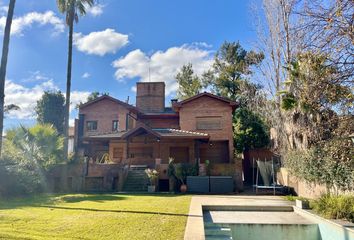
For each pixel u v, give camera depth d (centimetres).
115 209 965
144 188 1794
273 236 905
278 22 1998
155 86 3091
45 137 1777
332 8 690
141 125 2138
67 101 2105
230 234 839
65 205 1072
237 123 2962
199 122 2584
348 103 834
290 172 1717
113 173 1827
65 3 2172
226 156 2591
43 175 1678
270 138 2778
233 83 3781
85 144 2734
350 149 1023
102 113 2770
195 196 1493
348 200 906
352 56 735
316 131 1345
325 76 837
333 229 810
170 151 2475
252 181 2653
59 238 579
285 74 1892
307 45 782
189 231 659
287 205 1145
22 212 888
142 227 701
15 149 1631
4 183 1359
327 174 1161
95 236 617
